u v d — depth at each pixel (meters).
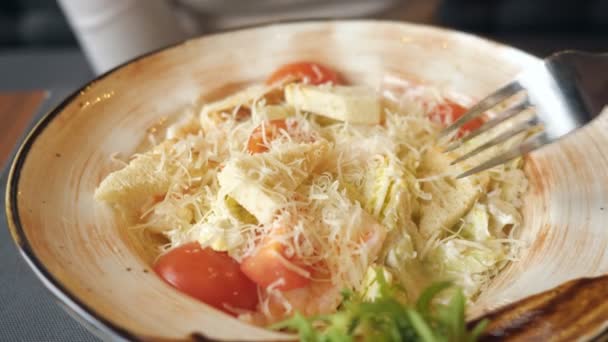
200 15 0.48
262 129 0.29
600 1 0.63
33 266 0.22
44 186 0.26
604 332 0.20
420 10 0.49
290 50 0.34
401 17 0.48
